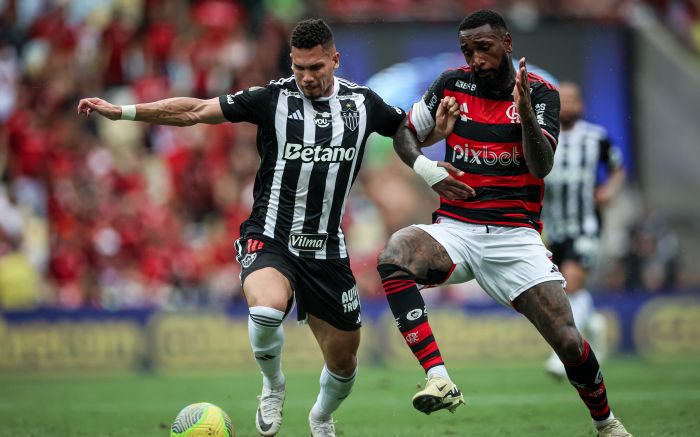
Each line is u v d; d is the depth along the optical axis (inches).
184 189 2119.8
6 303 1876.2
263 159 791.7
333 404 810.8
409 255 772.0
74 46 2393.0
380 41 2154.3
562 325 738.8
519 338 1793.8
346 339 785.6
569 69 2177.7
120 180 2113.7
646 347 1835.6
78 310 1701.5
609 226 2167.8
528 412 1108.5
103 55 2363.4
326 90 786.8
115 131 2274.9
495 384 1429.6
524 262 764.6
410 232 788.6
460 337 1784.0
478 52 754.8
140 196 2089.1
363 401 1238.9
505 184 777.6
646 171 2209.6
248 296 750.5
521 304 765.3
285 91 783.1
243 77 2304.4
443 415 1091.3
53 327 1694.1
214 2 2426.2
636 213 2177.7
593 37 2175.2
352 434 945.5
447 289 1984.5
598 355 1389.0
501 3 2278.5
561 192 1347.2
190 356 1720.0
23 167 2151.8
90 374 1695.4
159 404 1252.5
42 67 2341.3
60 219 2007.9
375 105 801.6
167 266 1963.6
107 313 1708.9
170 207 2098.9
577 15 2185.0
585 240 1344.7
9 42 2431.1
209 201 2127.2
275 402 807.1
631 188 2201.0
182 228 2080.5
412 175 2181.3
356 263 2009.1
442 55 2158.0
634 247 2069.4
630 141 2198.6
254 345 763.4
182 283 1955.0
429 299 1971.0
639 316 1838.1
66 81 2324.1
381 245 2139.5
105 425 1045.8
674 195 2217.0
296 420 1069.8
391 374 1632.6
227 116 783.7
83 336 1700.3
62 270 1934.1
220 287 1961.1
